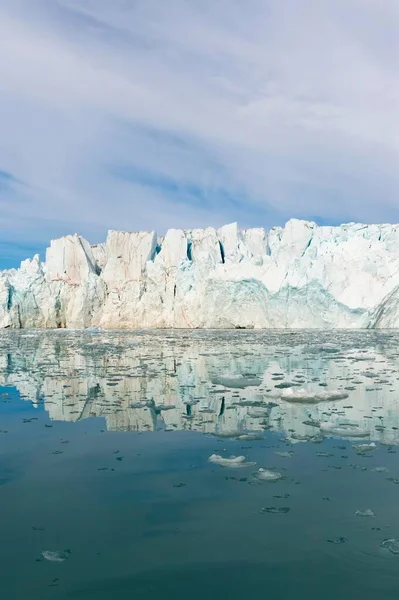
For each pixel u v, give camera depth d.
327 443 10.23
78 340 43.84
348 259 53.22
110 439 10.72
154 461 9.15
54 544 6.10
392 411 13.04
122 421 12.35
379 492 7.57
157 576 5.38
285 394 14.79
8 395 16.19
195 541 6.12
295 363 24.06
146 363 25.12
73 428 11.71
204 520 6.69
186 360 26.19
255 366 23.06
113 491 7.72
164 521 6.68
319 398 14.59
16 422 12.35
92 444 10.34
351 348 31.11
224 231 72.62
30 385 18.23
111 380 19.22
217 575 5.39
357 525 6.48
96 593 5.08
